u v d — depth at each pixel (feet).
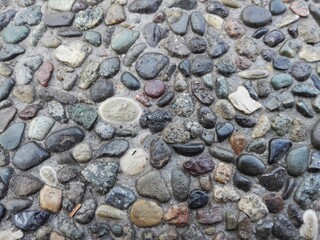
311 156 1.12
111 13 1.28
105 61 1.23
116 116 1.17
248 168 1.11
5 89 1.23
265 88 1.18
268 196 1.10
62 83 1.22
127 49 1.23
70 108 1.20
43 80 1.23
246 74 1.20
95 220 1.12
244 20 1.25
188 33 1.25
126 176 1.13
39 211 1.12
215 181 1.12
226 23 1.26
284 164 1.12
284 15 1.27
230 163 1.13
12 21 1.33
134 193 1.12
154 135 1.16
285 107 1.16
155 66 1.20
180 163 1.13
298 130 1.14
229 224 1.09
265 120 1.15
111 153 1.14
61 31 1.28
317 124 1.14
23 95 1.22
